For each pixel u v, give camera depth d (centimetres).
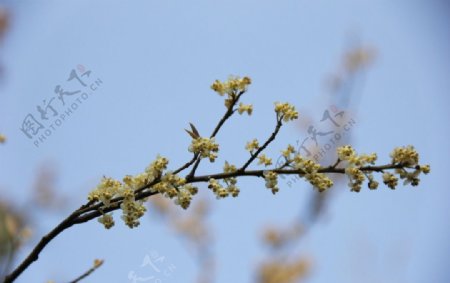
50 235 390
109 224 396
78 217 396
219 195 399
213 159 397
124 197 392
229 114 404
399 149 404
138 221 394
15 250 482
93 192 397
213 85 401
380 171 405
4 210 645
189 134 406
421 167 402
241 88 400
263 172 404
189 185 405
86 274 427
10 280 384
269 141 398
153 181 396
